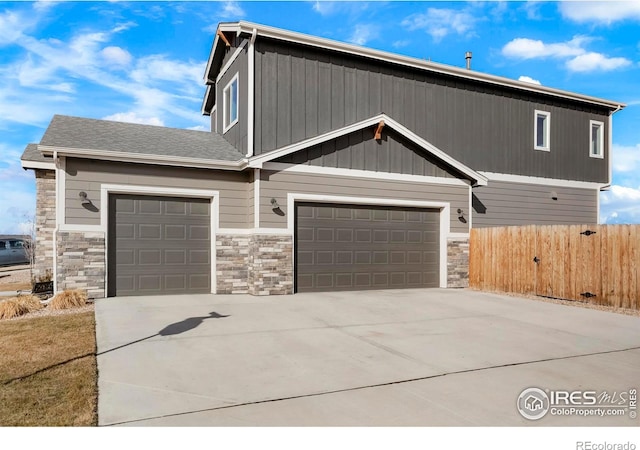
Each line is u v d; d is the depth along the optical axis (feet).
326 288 40.75
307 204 40.27
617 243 33.55
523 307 33.65
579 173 58.75
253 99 39.50
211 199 38.96
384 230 43.47
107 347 20.76
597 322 28.30
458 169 45.85
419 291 42.11
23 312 28.94
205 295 37.47
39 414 13.37
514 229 41.65
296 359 19.36
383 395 15.28
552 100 57.26
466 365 18.84
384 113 46.50
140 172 36.27
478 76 51.42
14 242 91.45
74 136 36.96
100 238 34.73
